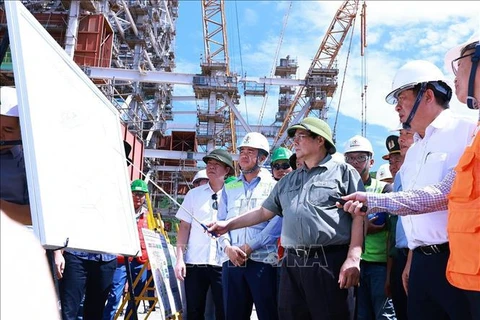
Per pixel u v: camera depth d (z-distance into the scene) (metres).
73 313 4.50
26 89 1.99
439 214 2.89
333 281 3.31
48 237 1.94
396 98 3.35
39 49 2.19
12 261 1.75
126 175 3.16
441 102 3.18
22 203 2.28
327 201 3.41
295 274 3.47
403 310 4.62
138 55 40.28
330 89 34.31
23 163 2.38
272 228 4.50
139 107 39.94
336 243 3.36
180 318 5.73
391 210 2.77
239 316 4.48
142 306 11.20
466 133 2.93
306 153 3.66
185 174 40.47
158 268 5.00
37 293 1.83
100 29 31.44
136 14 40.84
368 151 5.30
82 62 30.75
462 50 2.71
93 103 2.83
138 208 7.05
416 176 3.17
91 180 2.55
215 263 5.34
